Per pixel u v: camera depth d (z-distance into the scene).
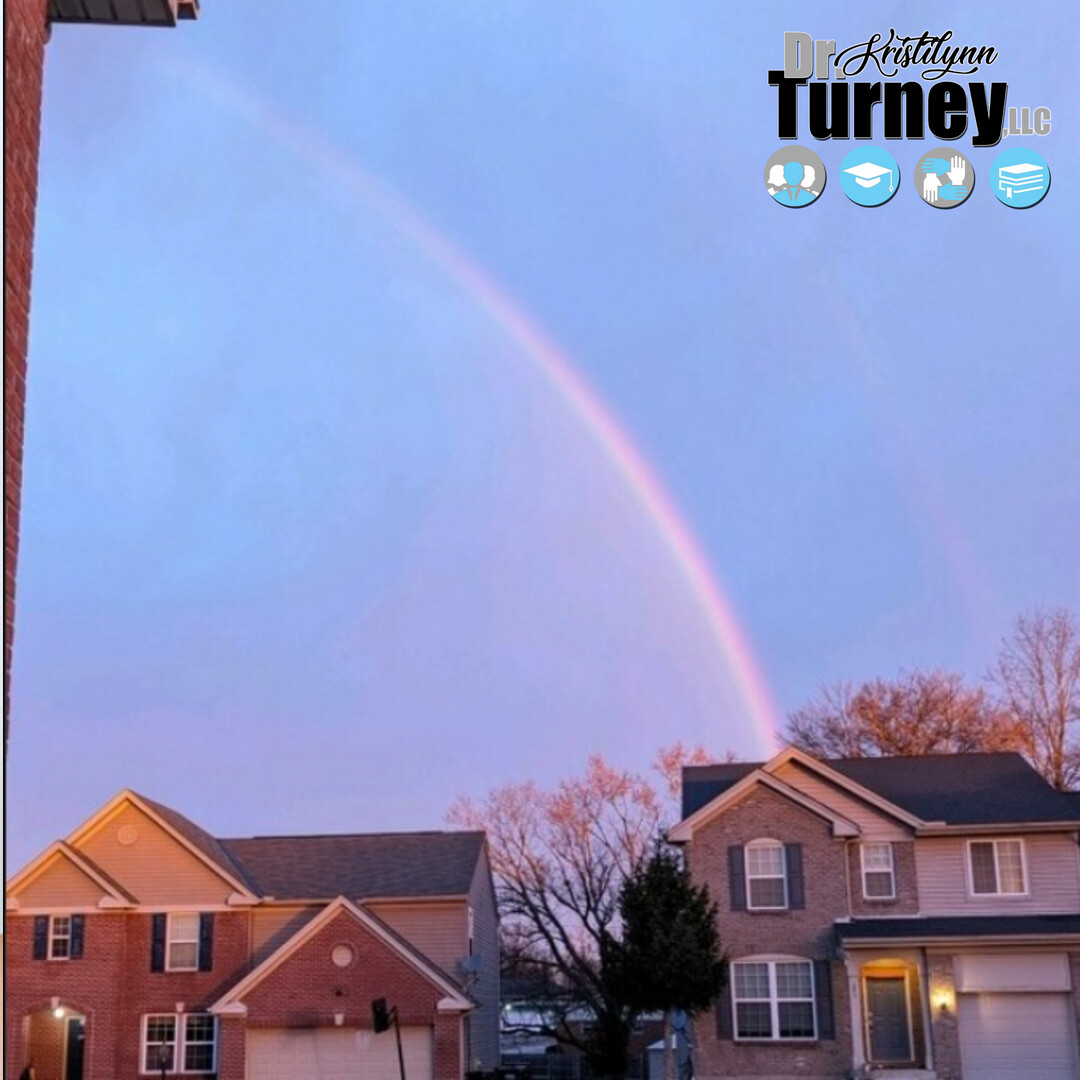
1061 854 34.38
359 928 36.34
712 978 32.78
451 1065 35.22
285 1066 35.78
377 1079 35.47
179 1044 38.16
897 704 56.19
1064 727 53.44
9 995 37.91
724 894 34.56
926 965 32.56
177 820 41.03
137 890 39.38
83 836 39.81
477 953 42.94
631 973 33.03
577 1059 54.78
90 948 38.31
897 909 34.28
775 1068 33.03
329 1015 35.81
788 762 35.88
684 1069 34.19
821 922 33.94
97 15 8.78
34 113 6.52
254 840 44.22
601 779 54.94
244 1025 36.00
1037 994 32.28
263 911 39.72
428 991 35.69
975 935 32.16
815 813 34.62
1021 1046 32.12
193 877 39.50
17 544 6.05
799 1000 33.53
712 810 35.09
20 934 38.44
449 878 41.56
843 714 56.84
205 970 38.72
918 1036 32.72
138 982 38.69
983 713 55.06
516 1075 43.53
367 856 43.00
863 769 38.28
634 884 35.78
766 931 34.09
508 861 54.19
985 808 35.56
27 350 6.34
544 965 52.91
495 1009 46.91
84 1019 38.09
